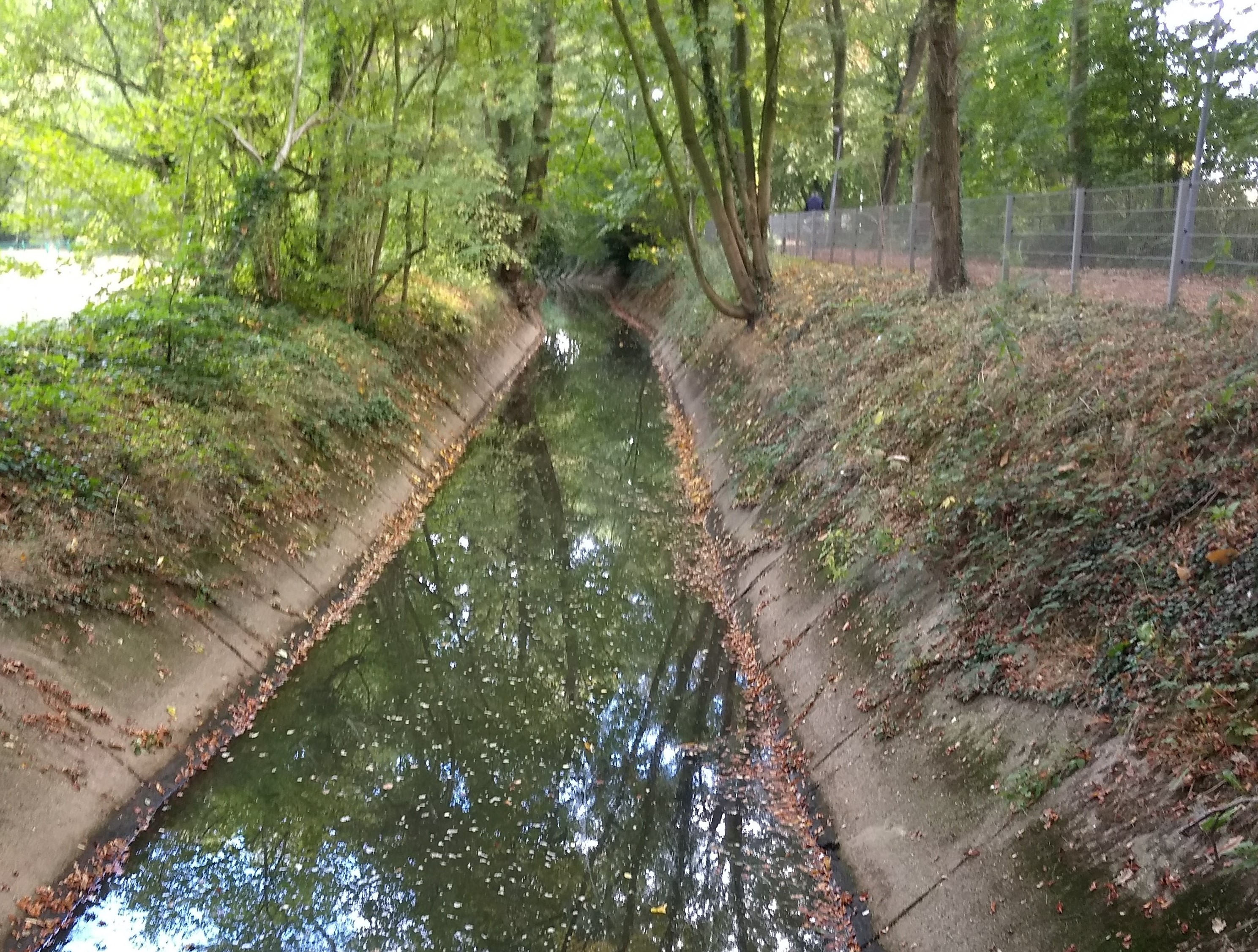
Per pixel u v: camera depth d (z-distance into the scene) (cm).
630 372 2620
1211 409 621
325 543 1057
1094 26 1702
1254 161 1277
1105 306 984
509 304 2911
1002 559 673
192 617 800
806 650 823
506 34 1612
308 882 614
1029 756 534
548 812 704
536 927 584
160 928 558
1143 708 491
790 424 1271
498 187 1662
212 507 920
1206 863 408
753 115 2322
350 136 1487
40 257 1308
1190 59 1552
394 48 1567
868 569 816
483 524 1349
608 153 2762
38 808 575
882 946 520
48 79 1358
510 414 2042
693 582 1130
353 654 940
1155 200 1036
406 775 746
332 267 1627
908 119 2080
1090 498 646
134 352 1042
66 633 686
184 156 1252
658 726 823
